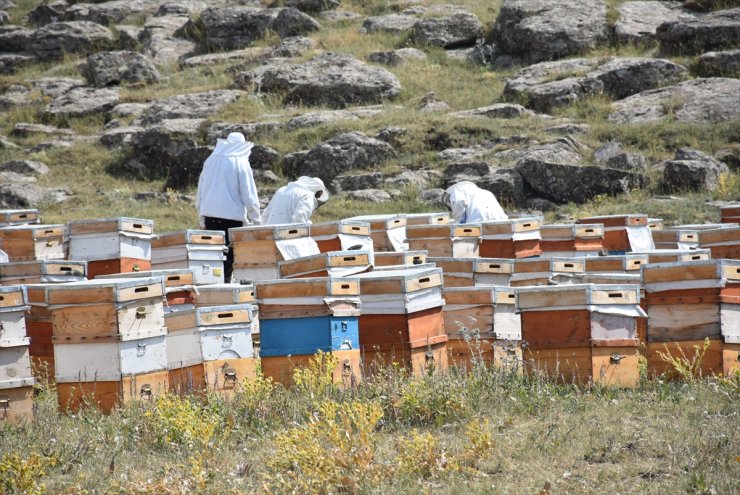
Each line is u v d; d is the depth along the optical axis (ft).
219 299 113.39
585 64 368.89
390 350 104.37
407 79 386.73
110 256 148.97
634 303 101.24
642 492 71.41
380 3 499.10
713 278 100.12
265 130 335.88
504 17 415.03
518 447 82.84
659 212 238.07
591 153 287.69
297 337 103.55
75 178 331.98
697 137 293.43
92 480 79.51
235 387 104.68
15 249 154.61
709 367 101.09
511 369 103.40
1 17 556.51
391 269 123.03
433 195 269.03
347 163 302.45
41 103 412.77
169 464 81.87
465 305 110.83
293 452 79.15
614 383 100.78
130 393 98.99
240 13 480.64
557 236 162.40
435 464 78.43
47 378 112.37
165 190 317.22
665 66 344.49
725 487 71.15
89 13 549.13
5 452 83.71
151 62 444.96
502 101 359.05
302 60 409.08
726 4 396.57
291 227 145.69
